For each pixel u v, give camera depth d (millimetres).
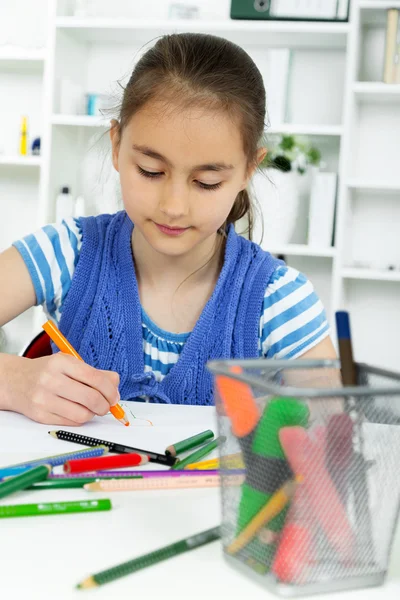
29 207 2949
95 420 874
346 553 457
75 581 457
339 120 2709
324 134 2562
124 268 1147
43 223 2664
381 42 2678
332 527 452
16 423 840
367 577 464
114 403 854
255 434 463
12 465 681
